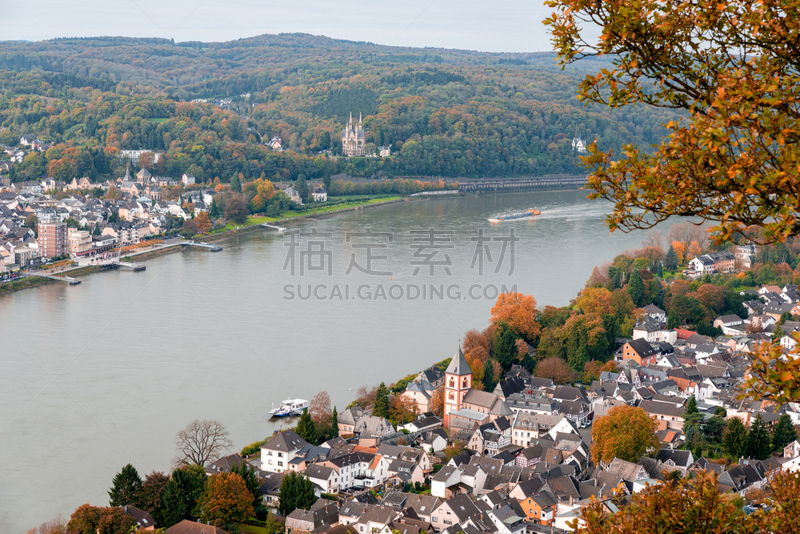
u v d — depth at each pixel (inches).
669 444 6771.7
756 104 1322.6
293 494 5556.1
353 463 6289.4
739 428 6501.0
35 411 7003.0
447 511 5442.9
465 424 7303.2
